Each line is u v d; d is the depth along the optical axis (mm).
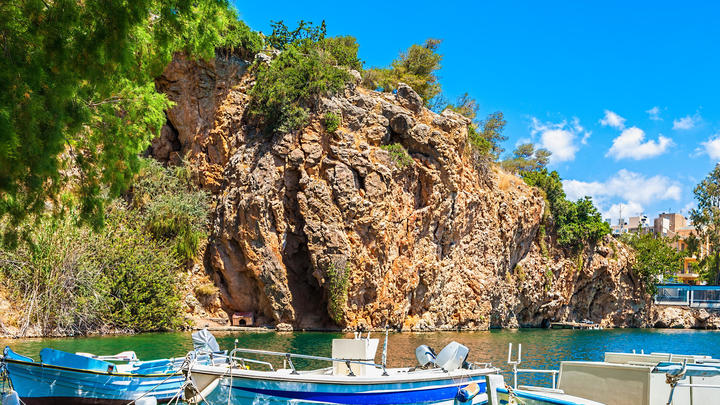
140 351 26328
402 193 45781
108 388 15938
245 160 44031
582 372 15344
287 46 49750
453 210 48812
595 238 64312
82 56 11977
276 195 43094
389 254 44625
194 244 42781
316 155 43469
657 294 73750
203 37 15891
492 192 54406
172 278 39406
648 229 125250
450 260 48906
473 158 53219
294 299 43719
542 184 62969
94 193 15258
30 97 11414
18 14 11250
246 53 47219
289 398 13703
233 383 13852
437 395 15195
